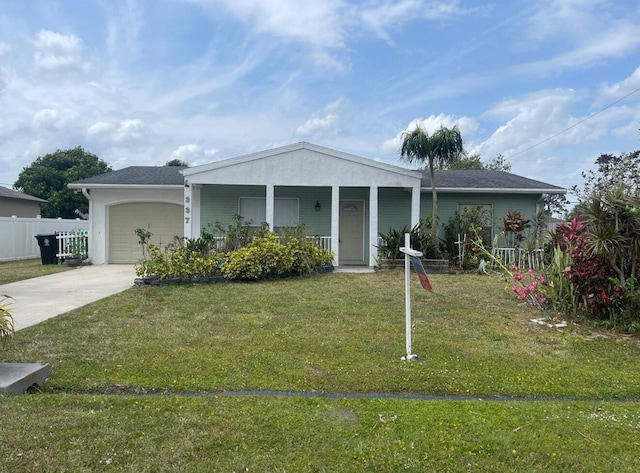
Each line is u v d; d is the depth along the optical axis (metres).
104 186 15.10
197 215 15.29
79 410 3.57
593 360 5.31
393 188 15.95
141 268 10.47
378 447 3.09
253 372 4.70
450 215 15.82
